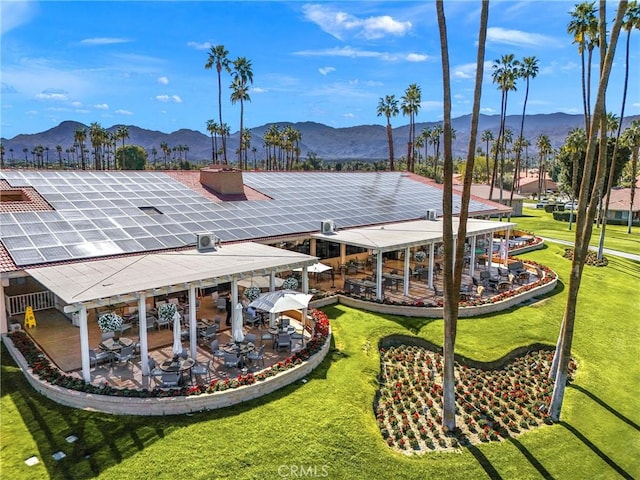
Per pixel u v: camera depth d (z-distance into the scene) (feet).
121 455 36.14
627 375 59.93
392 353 61.11
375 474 37.42
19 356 50.57
